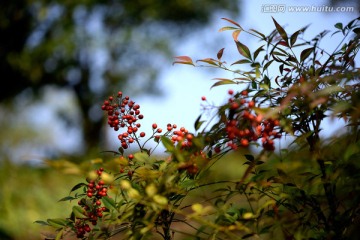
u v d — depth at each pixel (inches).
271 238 50.3
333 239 48.9
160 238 52.1
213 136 47.5
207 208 46.6
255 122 45.9
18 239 120.8
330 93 46.3
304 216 49.5
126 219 49.3
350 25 50.6
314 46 49.4
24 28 318.3
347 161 47.2
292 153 48.6
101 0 331.3
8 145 238.7
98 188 49.9
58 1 314.7
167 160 48.6
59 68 332.5
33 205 131.1
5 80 340.8
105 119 344.8
